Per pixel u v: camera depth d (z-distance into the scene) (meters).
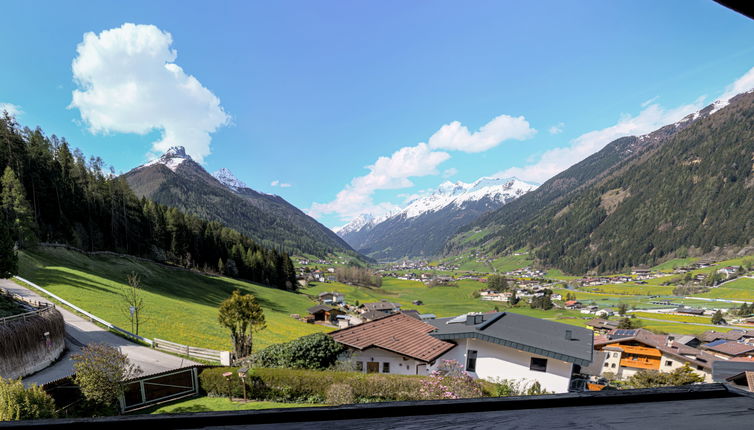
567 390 16.59
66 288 33.34
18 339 15.55
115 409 13.23
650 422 1.07
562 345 16.86
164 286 58.22
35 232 50.31
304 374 14.46
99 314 28.80
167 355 21.55
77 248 55.66
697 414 1.18
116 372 12.69
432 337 18.44
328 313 71.88
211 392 15.52
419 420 1.09
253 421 1.01
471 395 12.92
